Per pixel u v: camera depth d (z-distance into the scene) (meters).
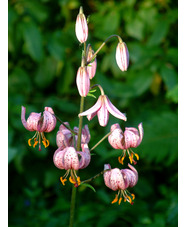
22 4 1.05
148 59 1.06
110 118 1.04
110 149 1.06
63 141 0.75
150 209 1.01
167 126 1.00
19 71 1.08
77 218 0.95
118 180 0.73
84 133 0.77
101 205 0.97
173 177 1.11
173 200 0.94
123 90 1.06
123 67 0.74
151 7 1.11
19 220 1.01
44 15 1.06
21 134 1.03
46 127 0.74
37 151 1.03
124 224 0.94
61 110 1.10
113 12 1.10
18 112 1.03
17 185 1.11
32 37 1.03
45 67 1.10
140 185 1.08
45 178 1.07
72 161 0.71
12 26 1.03
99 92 1.08
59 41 1.08
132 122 1.10
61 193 1.09
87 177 1.07
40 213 1.00
